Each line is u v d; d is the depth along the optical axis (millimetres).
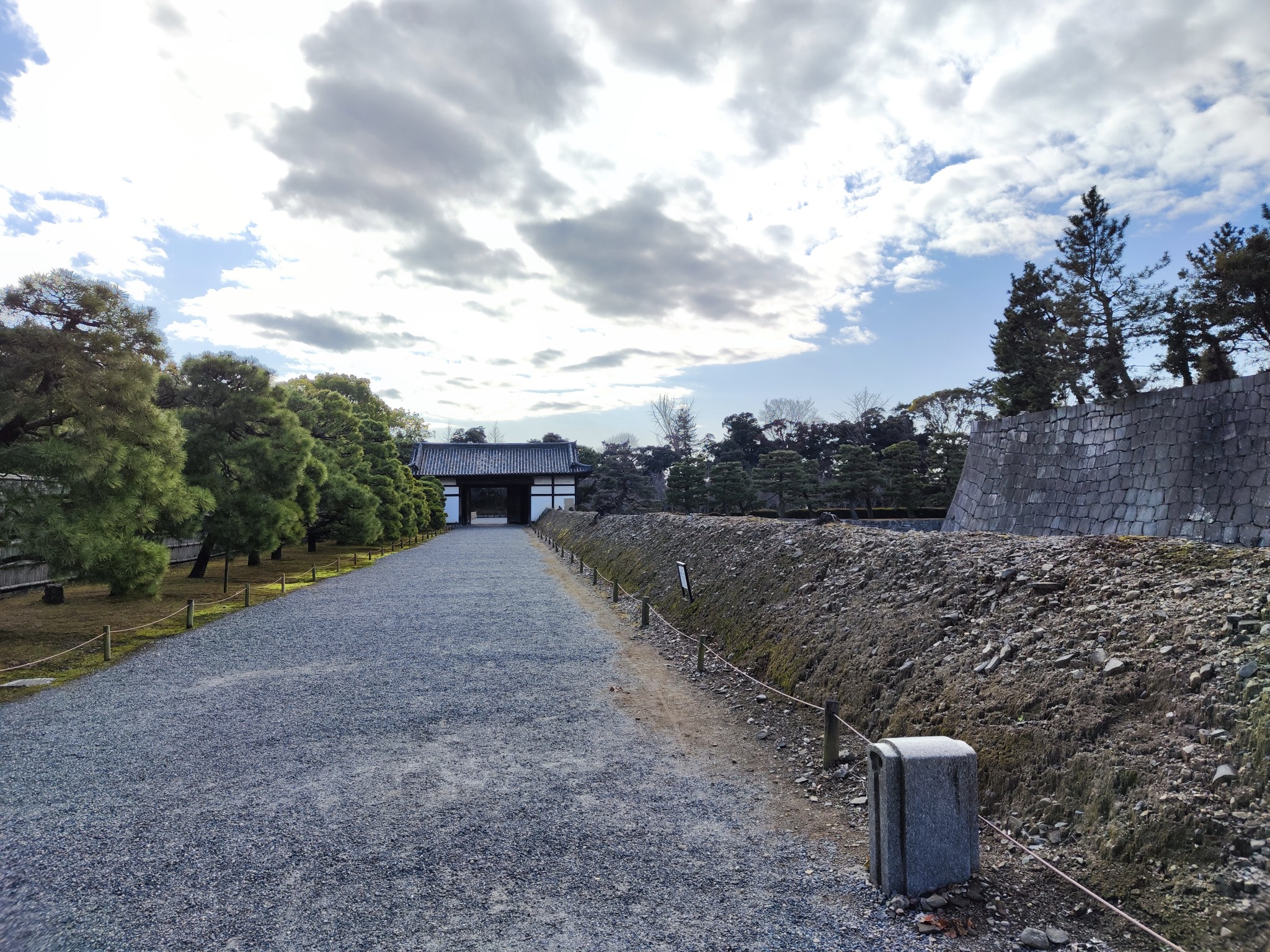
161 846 4578
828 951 3434
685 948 3473
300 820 4953
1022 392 28078
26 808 5191
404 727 7059
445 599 15922
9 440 10711
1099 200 21750
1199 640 4770
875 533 9992
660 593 14648
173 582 19000
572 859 4383
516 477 55562
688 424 75812
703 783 5629
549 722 7230
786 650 8508
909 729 5758
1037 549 7277
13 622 12992
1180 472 14078
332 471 24969
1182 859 3584
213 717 7395
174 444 12117
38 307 10586
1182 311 19453
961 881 3902
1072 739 4578
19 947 3531
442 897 3953
